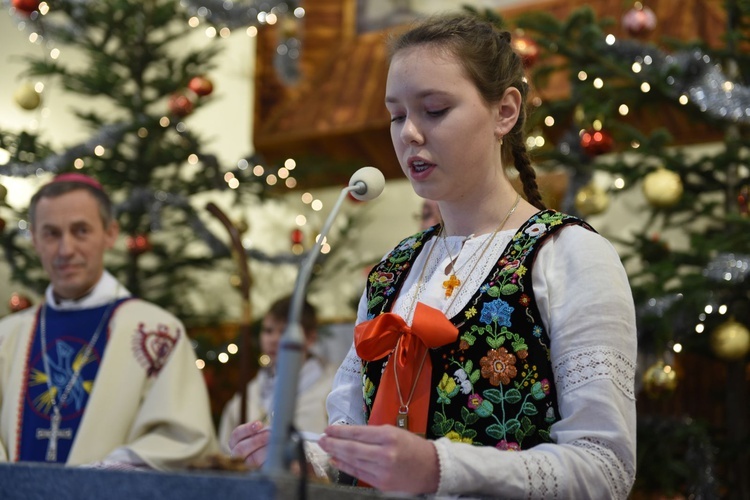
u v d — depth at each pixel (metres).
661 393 4.56
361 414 2.12
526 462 1.67
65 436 3.78
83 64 8.06
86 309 3.99
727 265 4.43
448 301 1.97
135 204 6.52
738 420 5.07
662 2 6.36
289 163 7.01
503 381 1.86
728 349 4.54
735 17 5.15
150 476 1.25
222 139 8.06
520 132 2.21
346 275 7.36
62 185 4.01
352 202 7.44
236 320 7.54
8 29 7.90
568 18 5.03
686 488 4.83
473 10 5.07
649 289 4.55
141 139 6.74
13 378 3.91
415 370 1.92
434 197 2.02
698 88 4.76
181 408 3.81
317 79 7.68
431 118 1.98
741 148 4.99
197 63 7.04
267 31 7.91
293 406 1.38
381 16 7.58
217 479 1.21
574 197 5.09
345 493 1.29
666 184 4.71
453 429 1.87
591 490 1.70
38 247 4.00
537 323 1.88
